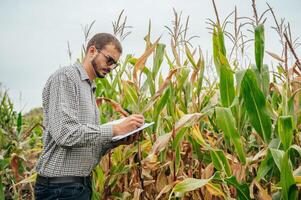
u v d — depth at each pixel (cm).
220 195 316
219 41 332
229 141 326
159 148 319
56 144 301
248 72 289
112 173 371
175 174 338
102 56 313
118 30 430
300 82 322
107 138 291
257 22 320
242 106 315
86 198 311
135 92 367
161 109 353
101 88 454
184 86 382
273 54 345
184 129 321
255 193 318
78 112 301
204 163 368
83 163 304
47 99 305
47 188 303
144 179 377
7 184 514
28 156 539
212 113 371
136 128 303
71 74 300
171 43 390
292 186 263
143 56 352
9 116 638
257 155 302
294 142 316
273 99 363
